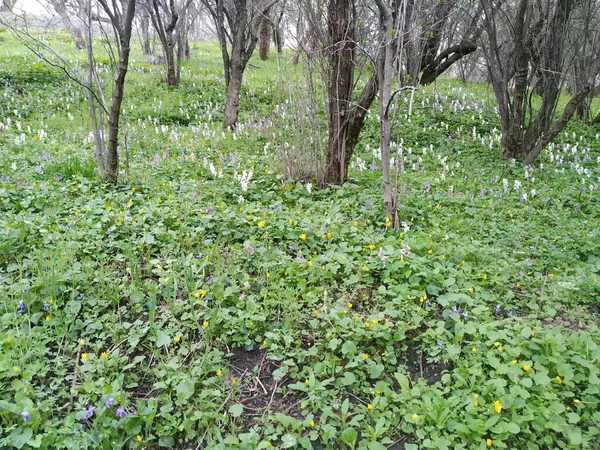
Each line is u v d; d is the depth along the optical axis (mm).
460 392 3115
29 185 6457
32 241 4707
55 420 2859
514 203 7672
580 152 12516
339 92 6855
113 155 6746
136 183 6957
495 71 11203
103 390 3004
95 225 5043
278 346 3561
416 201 6988
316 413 3121
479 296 4215
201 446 2854
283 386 3346
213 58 28016
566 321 4164
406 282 4348
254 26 13828
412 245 4938
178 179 7797
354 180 7754
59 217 5391
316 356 3492
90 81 6613
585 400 3115
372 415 3025
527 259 4887
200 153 10180
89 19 6406
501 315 4164
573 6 10555
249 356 3598
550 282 4695
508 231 6160
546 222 6855
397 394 3129
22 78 16578
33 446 2629
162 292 4094
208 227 5277
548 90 10898
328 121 7148
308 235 5129
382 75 5457
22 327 3482
